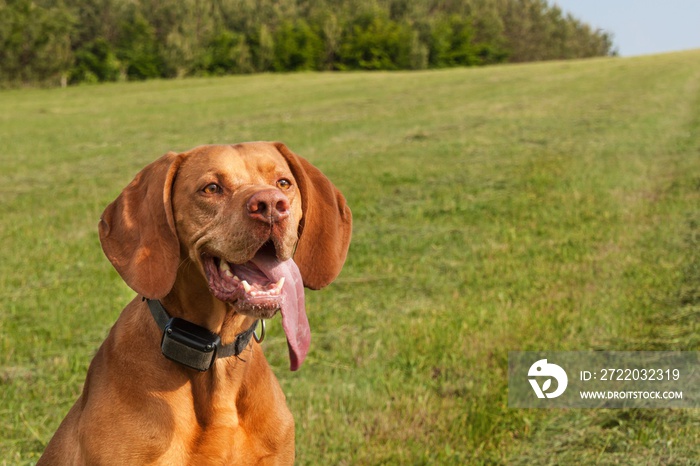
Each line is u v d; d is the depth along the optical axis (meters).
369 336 6.32
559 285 7.47
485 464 4.38
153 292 2.85
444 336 6.12
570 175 13.20
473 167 14.61
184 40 76.38
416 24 88.69
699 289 7.09
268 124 24.84
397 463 4.36
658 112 22.39
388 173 14.30
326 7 86.88
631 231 9.52
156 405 2.92
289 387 5.33
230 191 2.95
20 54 66.56
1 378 5.53
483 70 53.75
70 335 6.36
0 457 4.44
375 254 9.00
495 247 9.06
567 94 30.25
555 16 116.25
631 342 5.98
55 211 12.17
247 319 3.11
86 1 75.19
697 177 12.78
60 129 25.56
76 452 3.00
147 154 19.50
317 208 3.31
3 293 7.74
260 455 3.12
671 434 4.57
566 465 4.30
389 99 32.56
